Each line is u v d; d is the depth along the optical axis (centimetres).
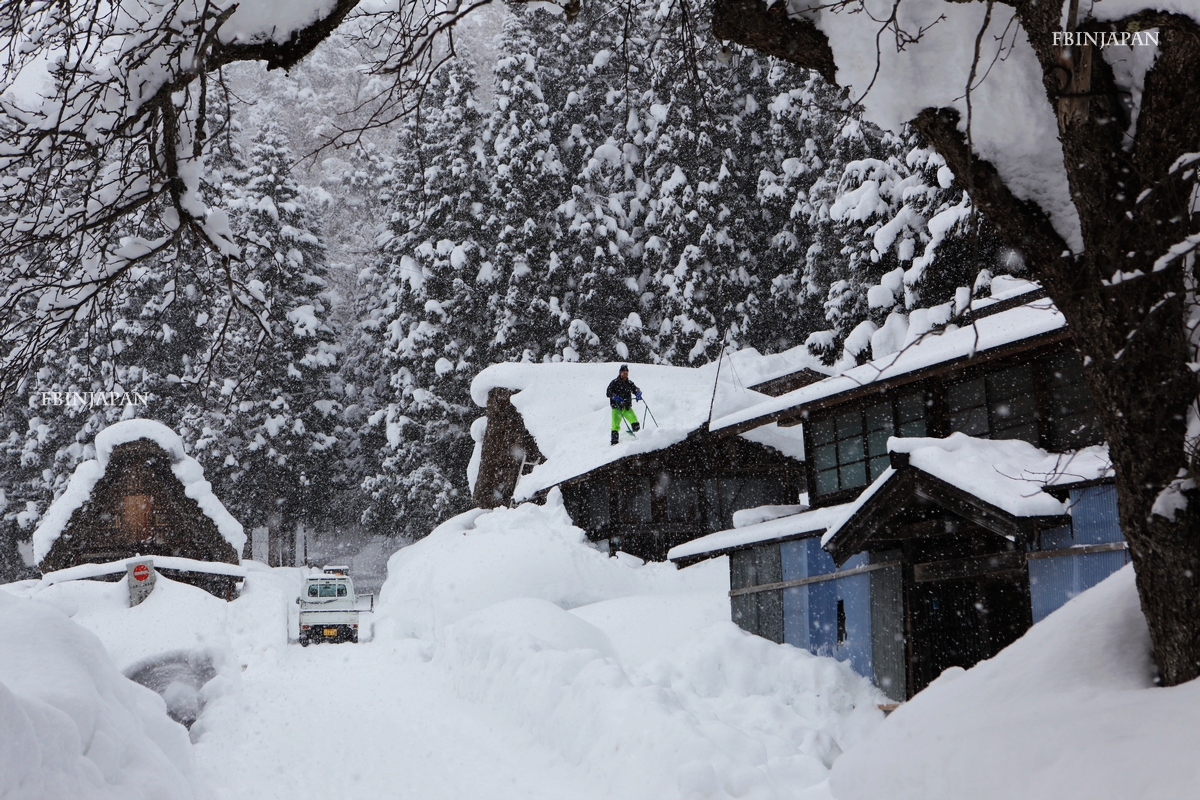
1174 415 539
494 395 3819
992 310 1694
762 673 1586
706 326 4356
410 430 4872
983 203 594
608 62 4822
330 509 5369
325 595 2848
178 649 1769
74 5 650
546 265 4894
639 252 4834
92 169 661
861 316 3259
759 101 4566
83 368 4125
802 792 830
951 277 2641
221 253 661
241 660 2259
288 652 2505
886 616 1496
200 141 623
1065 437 1334
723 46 677
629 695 1092
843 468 1783
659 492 2842
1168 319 536
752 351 3716
